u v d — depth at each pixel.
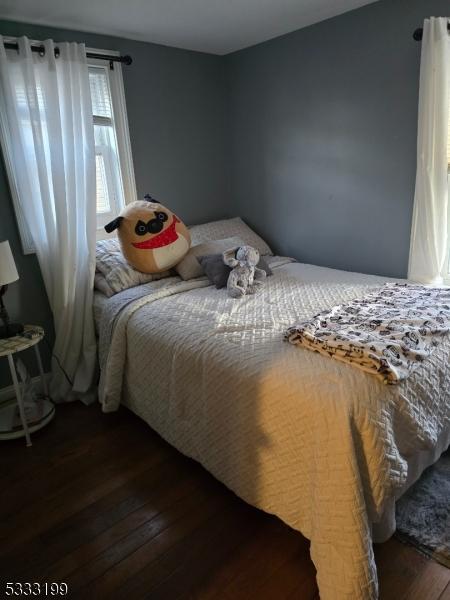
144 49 2.76
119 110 2.67
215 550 1.48
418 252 2.38
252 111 3.15
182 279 2.57
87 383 2.47
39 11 2.12
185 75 3.02
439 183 2.23
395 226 2.56
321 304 2.06
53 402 2.50
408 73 2.29
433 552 1.40
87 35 2.48
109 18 2.29
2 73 2.09
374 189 2.61
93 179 2.38
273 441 1.41
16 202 2.32
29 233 2.40
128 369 2.14
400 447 1.34
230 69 3.21
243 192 3.42
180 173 3.14
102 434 2.18
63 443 2.12
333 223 2.88
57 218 2.30
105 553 1.49
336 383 1.32
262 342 1.65
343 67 2.55
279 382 1.39
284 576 1.37
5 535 1.58
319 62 2.65
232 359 1.57
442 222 2.28
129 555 1.47
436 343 1.55
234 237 2.91
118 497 1.75
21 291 2.46
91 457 2.01
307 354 1.51
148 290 2.36
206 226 3.12
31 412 2.28
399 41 2.28
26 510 1.70
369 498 1.24
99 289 2.54
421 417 1.40
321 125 2.76
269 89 2.99
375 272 2.74
